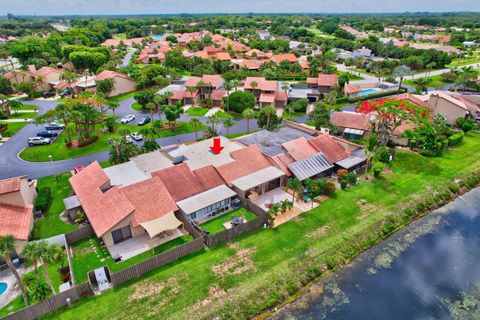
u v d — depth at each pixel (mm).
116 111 107062
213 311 36562
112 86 121188
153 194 50125
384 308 38875
